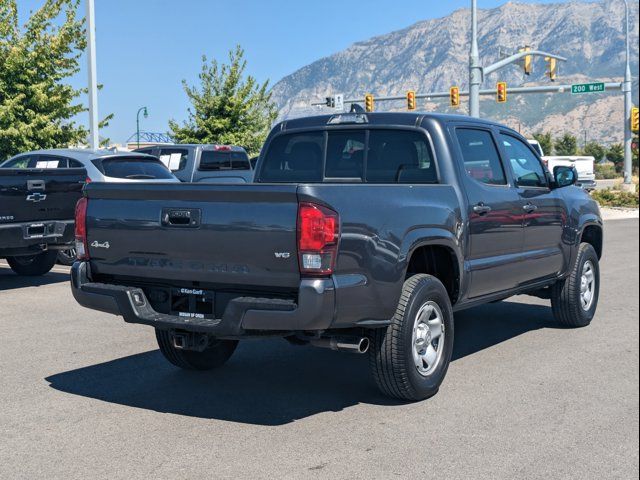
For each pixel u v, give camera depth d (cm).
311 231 471
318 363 680
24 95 1920
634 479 412
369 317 513
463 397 569
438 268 628
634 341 764
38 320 862
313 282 472
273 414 531
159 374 639
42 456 450
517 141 757
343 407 547
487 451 455
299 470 427
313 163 692
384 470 426
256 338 513
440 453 453
